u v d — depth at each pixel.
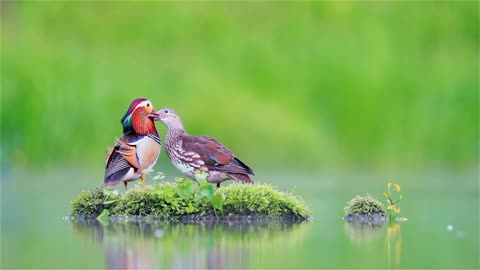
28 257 9.04
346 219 12.32
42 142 22.77
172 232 10.65
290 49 26.08
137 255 9.02
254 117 23.97
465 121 24.12
